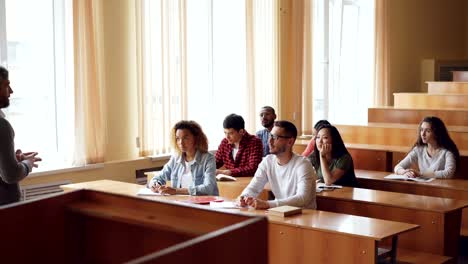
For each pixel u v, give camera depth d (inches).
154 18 237.5
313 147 215.6
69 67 211.5
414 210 154.9
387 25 349.1
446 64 392.5
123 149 232.4
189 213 71.7
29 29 205.8
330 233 126.4
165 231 70.5
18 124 203.6
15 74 202.8
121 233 75.4
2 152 127.4
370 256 121.3
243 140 204.4
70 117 211.6
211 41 262.5
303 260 131.2
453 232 156.3
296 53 303.4
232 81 274.2
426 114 285.4
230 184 185.5
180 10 244.7
